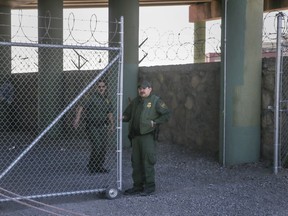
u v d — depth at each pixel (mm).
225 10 9047
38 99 13742
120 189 7078
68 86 13617
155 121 6898
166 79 11789
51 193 6602
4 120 15570
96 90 8508
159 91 12078
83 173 8617
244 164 9078
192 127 10938
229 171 8734
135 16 12148
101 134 8516
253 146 9148
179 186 7711
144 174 7102
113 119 8703
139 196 6973
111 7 12172
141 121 6875
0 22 16766
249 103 9055
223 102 9203
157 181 8070
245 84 9000
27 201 6625
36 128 14852
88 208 6297
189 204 6516
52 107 13531
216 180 8109
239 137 9062
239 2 8906
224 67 9125
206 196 6918
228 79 9070
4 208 6266
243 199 6738
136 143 7059
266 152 9141
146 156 6980
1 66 15664
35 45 6180
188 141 11109
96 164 8578
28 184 7773
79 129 12500
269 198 6770
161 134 12078
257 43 9047
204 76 10461
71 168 9109
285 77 8727
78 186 7602
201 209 6285
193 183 7918
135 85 12273
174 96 11555
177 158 10086
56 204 6508
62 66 13828
